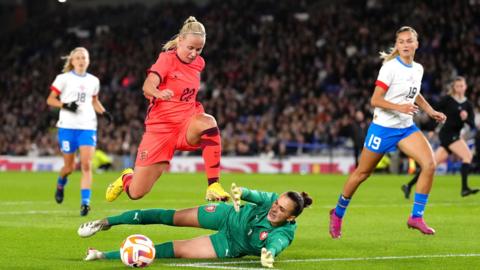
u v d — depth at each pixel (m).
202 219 21.62
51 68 112.12
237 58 102.56
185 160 86.44
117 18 125.69
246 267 19.98
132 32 115.06
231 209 21.34
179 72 23.12
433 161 25.69
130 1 129.75
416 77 26.16
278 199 20.44
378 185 57.69
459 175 74.06
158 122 23.31
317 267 20.47
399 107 25.14
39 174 77.62
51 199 44.19
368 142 26.17
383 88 25.88
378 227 30.31
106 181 63.81
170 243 21.34
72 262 20.92
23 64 117.12
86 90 35.78
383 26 96.88
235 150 86.06
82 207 34.28
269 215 20.55
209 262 20.89
